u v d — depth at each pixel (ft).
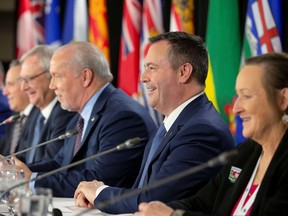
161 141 14.84
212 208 12.75
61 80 18.17
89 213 13.98
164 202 13.57
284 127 11.23
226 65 23.58
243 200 11.78
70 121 19.95
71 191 16.74
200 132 13.97
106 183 16.74
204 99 15.01
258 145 11.98
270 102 11.04
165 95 15.01
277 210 10.73
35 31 31.53
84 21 28.66
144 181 14.92
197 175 13.67
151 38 15.46
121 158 16.75
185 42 15.05
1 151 25.14
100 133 17.33
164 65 14.98
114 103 17.67
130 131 17.10
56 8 30.14
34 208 10.27
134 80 26.40
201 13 26.73
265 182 11.12
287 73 10.99
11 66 26.45
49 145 21.17
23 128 24.06
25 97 26.25
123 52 26.78
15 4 35.14
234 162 12.49
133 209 13.75
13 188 12.51
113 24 30.58
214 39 23.77
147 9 25.93
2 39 37.09
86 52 18.19
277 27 22.39
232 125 23.02
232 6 23.81
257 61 11.16
